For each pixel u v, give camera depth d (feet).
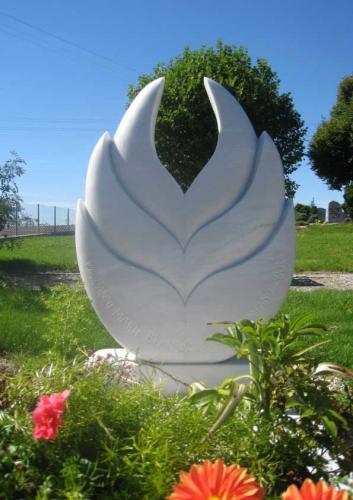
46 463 7.73
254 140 14.08
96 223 13.80
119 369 10.80
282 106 37.40
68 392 7.55
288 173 39.47
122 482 7.45
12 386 9.11
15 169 45.42
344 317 25.00
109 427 8.02
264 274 13.93
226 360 14.23
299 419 8.78
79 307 14.74
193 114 35.24
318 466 8.21
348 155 89.40
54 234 100.17
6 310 23.15
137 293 13.83
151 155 13.83
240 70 36.17
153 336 13.98
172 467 7.56
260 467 7.74
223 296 13.87
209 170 13.88
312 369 9.44
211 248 13.82
